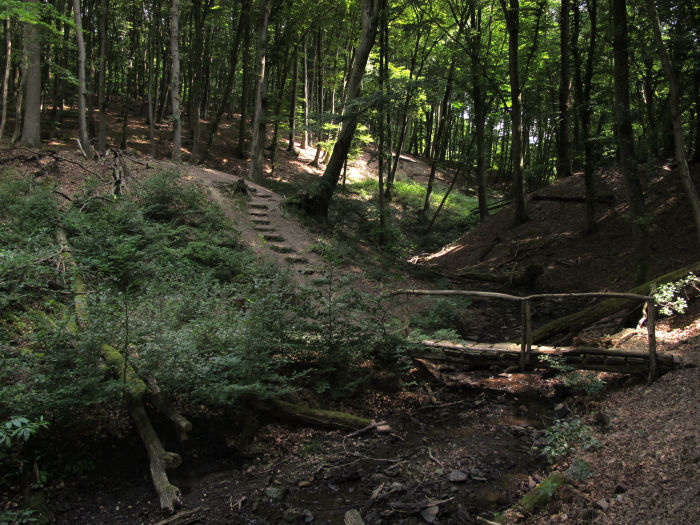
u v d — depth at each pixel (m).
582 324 8.02
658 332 7.52
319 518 4.14
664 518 3.40
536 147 30.31
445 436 5.71
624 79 9.31
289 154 27.83
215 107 34.81
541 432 5.69
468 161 21.61
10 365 4.75
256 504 4.29
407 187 26.86
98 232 8.89
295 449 5.33
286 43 22.28
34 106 14.67
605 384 6.47
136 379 5.15
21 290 6.80
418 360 7.46
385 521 4.09
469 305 11.00
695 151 15.06
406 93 15.20
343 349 6.70
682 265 11.07
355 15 22.55
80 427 4.84
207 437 5.24
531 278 14.01
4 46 17.31
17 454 4.40
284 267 11.16
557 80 21.72
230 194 14.38
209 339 6.05
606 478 4.21
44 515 3.89
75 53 22.31
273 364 6.27
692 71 11.94
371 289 11.28
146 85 30.03
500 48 21.72
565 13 17.62
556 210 17.55
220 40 26.92
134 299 6.74
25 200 9.68
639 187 9.40
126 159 14.36
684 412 4.80
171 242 10.05
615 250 13.93
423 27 18.25
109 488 4.39
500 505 4.30
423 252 19.78
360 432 5.67
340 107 15.86
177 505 4.20
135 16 20.45
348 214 19.39
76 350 5.01
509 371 7.57
